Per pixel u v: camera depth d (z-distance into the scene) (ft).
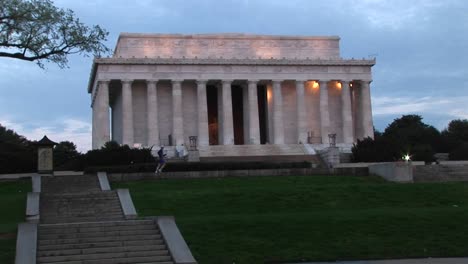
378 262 95.76
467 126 475.72
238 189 162.91
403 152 269.23
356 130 349.20
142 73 316.60
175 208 142.92
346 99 338.13
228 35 343.05
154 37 332.80
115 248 95.35
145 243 97.96
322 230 112.37
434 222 118.42
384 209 138.21
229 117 322.75
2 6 153.58
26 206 138.41
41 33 160.56
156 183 185.88
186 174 199.41
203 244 102.73
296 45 350.02
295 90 343.87
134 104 324.39
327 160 264.52
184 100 330.95
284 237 108.06
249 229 111.34
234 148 304.50
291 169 208.13
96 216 134.62
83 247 95.86
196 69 322.96
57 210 139.54
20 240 92.79
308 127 343.67
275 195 154.61
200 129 319.68
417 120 491.31
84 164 249.55
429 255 101.65
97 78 318.24
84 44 166.20
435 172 208.13
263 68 330.54
